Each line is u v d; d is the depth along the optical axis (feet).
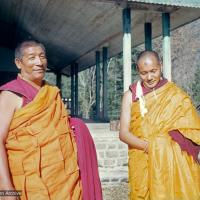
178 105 10.01
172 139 9.93
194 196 9.80
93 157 8.78
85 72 130.00
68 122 8.29
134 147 10.09
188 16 33.04
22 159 7.41
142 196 9.98
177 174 9.79
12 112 7.53
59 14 39.58
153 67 9.92
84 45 49.93
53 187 7.54
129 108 10.36
